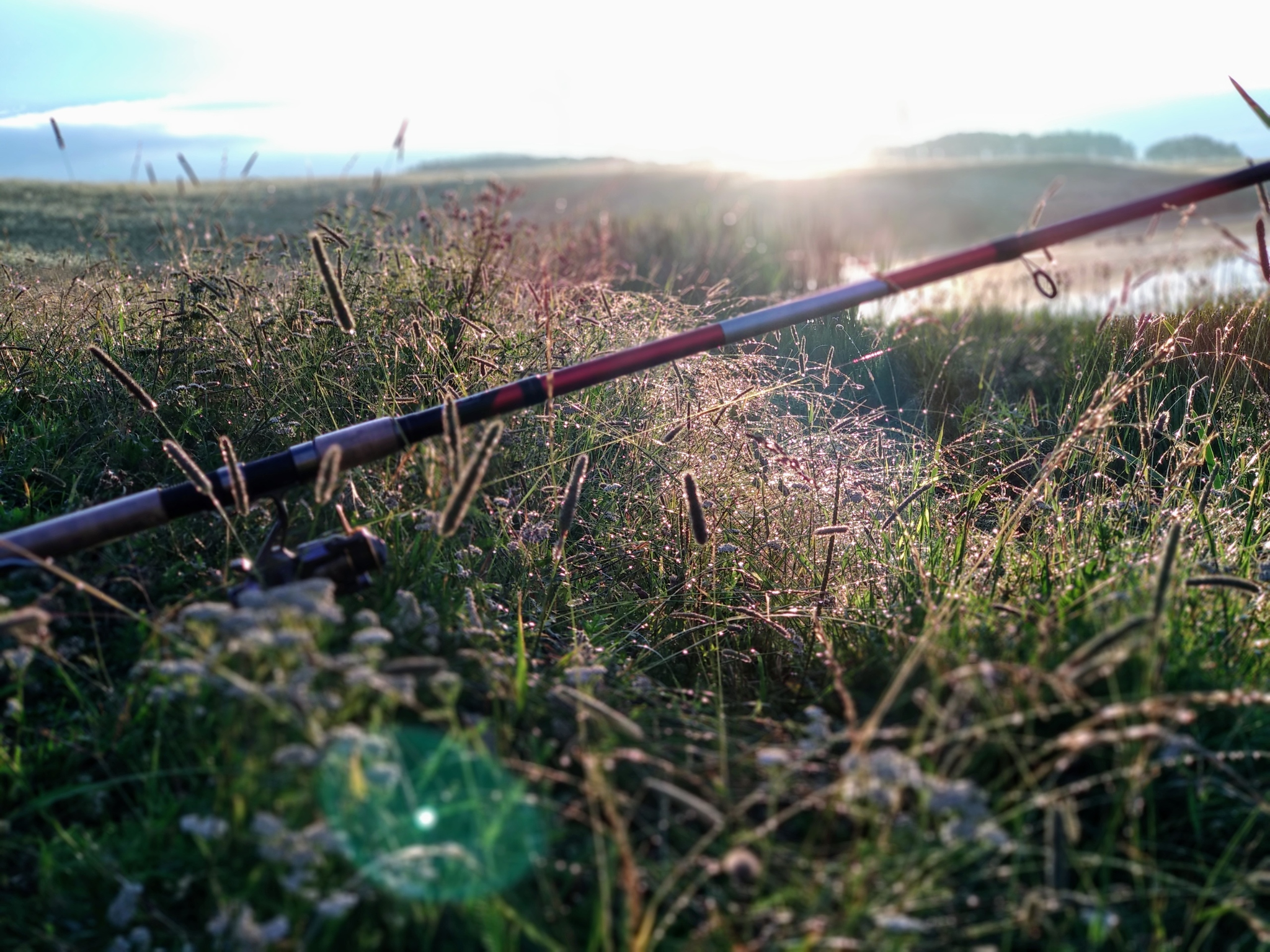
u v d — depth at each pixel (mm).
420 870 1812
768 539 3574
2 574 2535
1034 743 2164
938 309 8992
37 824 2258
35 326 4422
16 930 1991
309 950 1798
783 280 12500
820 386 5316
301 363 4105
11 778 2309
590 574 3506
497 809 1998
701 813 2068
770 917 1865
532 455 3789
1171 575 2619
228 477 2715
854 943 1733
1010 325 8195
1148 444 4559
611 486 3607
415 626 2588
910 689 2430
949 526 3570
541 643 2982
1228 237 3391
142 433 3717
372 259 5305
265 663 1997
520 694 2375
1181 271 11797
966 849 1967
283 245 5457
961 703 2016
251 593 2027
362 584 2646
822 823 2043
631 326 4973
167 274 5082
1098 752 2154
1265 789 2240
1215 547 3117
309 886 1816
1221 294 8023
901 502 3855
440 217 7258
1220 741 2330
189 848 2047
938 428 5211
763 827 1919
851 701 2486
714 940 1824
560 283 6105
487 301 5027
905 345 6223
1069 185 36500
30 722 2484
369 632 2061
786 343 5785
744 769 2240
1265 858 2104
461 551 3205
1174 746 1976
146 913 1971
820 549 3662
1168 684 2375
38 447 3521
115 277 5129
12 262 5902
